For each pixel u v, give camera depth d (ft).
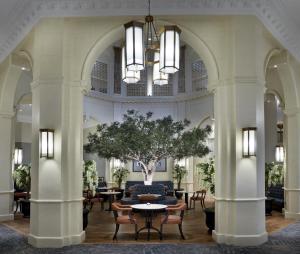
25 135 62.44
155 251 23.21
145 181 48.75
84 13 25.46
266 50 29.25
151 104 63.87
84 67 26.20
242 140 24.99
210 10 25.32
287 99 36.11
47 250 23.52
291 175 36.65
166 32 20.01
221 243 25.20
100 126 50.85
